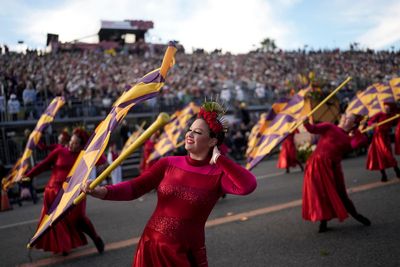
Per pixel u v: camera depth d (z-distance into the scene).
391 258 3.81
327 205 4.62
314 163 4.75
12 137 15.01
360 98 8.23
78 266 4.32
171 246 2.19
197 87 20.95
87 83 19.77
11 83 16.31
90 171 2.12
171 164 2.38
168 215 2.26
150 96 2.26
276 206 6.38
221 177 2.27
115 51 29.77
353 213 4.83
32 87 15.98
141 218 6.57
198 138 2.27
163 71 2.34
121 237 5.42
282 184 8.66
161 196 2.31
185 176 2.29
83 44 29.64
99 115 16.89
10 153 14.46
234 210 6.45
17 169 6.62
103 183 12.50
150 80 2.40
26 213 8.32
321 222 4.79
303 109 5.14
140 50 30.28
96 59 25.23
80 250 4.91
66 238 4.51
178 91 20.42
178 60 29.28
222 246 4.58
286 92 21.88
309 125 4.70
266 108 21.28
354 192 6.81
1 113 15.03
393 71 31.36
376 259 3.82
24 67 20.39
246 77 27.17
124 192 2.25
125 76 22.98
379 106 7.71
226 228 5.32
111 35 32.41
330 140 4.74
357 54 35.38
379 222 4.98
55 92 16.75
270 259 4.06
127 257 4.50
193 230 2.25
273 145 4.92
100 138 2.36
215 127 2.26
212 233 5.14
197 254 2.26
